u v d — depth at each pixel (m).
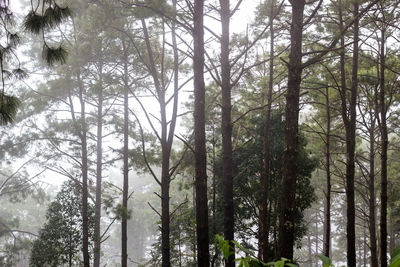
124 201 19.78
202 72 9.80
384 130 16.52
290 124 8.61
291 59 8.80
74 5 12.16
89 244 18.39
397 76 16.81
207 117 19.92
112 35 17.28
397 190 23.84
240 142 18.64
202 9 9.90
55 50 5.28
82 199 18.48
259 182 17.55
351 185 13.93
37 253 17.56
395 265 1.96
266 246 14.23
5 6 5.34
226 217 10.53
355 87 14.65
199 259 9.24
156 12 9.89
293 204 8.39
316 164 17.55
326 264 2.17
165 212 13.70
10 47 5.55
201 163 9.53
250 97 19.11
